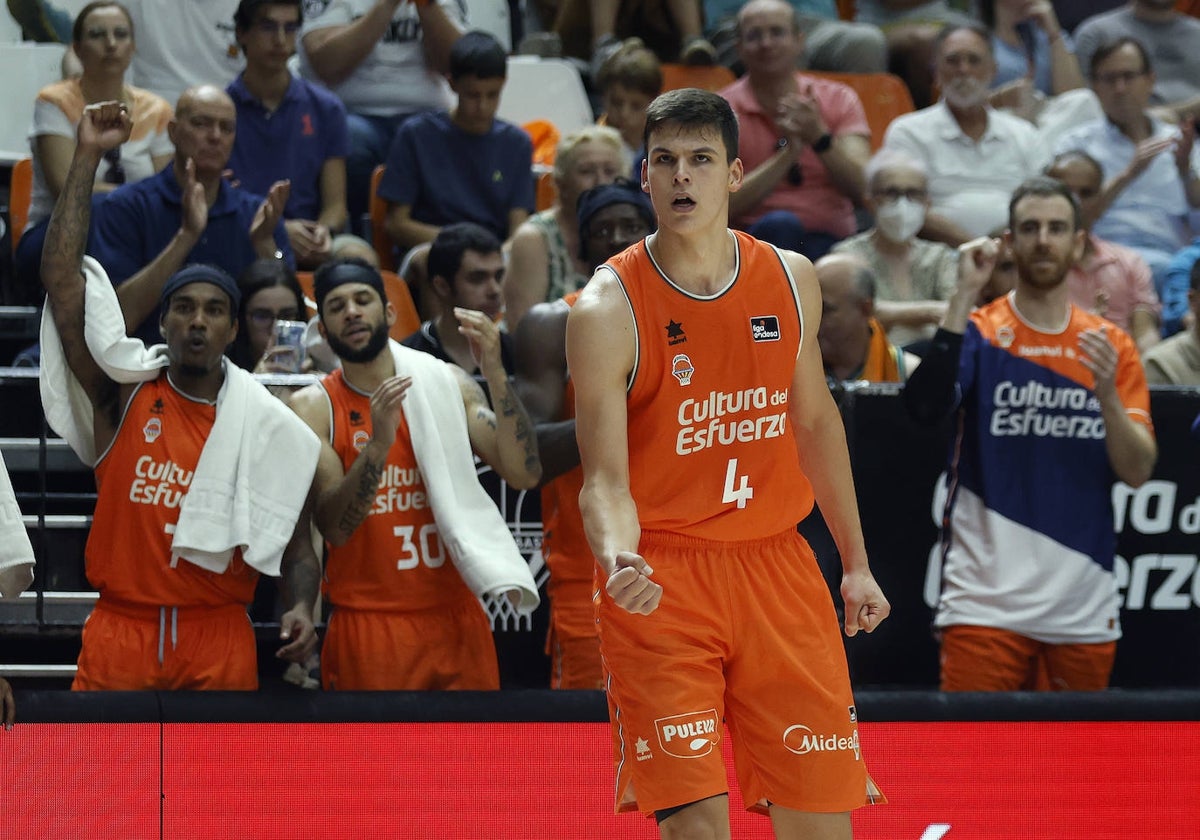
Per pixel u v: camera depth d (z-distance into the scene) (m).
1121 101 26.23
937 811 14.56
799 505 10.92
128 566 14.72
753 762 10.92
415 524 15.32
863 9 30.80
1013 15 29.80
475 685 15.49
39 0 26.23
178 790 13.69
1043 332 16.55
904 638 16.92
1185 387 17.27
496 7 29.53
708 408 10.50
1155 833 14.80
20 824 13.41
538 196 25.91
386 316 15.66
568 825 14.10
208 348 14.91
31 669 16.55
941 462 16.92
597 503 10.13
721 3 29.91
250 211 20.11
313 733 13.91
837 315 18.08
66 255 14.73
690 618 10.44
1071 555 16.36
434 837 13.94
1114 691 15.02
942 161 25.78
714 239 10.47
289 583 15.07
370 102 26.31
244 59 26.06
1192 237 25.97
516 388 16.19
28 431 16.66
